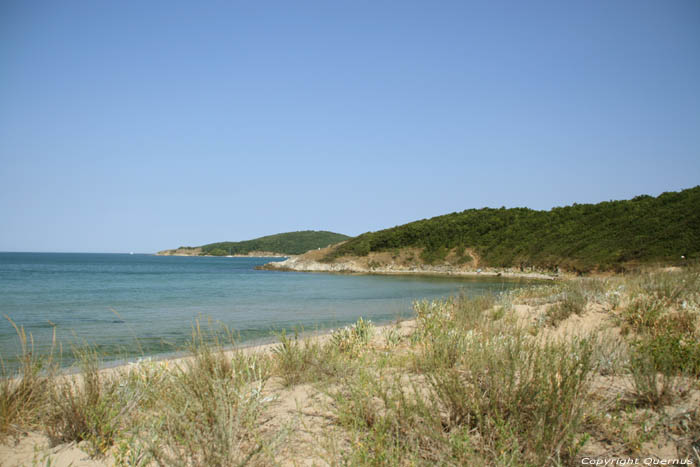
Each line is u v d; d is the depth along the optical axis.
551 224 61.16
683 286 9.16
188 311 18.11
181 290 31.81
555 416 2.80
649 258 36.72
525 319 8.93
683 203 45.94
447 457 2.59
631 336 6.50
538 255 53.25
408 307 19.55
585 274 40.25
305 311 18.34
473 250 65.25
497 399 3.19
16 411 3.70
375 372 4.85
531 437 2.73
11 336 11.27
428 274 62.38
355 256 76.81
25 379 4.09
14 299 23.50
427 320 8.36
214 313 17.48
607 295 9.60
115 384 4.22
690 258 32.12
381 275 62.84
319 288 35.22
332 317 16.12
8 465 3.05
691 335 5.46
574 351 3.87
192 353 5.40
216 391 3.49
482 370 3.57
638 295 8.98
